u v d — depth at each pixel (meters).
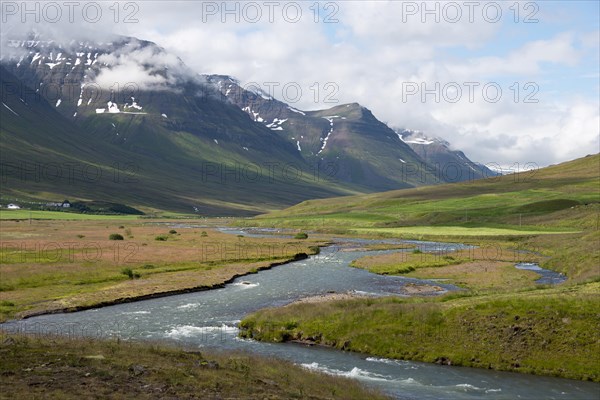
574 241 125.38
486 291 63.44
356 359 45.47
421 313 50.69
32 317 61.09
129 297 72.44
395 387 37.97
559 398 36.09
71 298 70.69
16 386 26.44
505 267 102.06
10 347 35.38
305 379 35.34
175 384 29.45
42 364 31.19
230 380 31.97
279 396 29.67
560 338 43.88
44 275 85.75
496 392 37.12
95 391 26.73
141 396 26.80
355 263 111.44
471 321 48.12
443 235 177.88
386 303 57.28
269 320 55.31
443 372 41.84
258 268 103.88
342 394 32.56
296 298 73.06
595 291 54.19
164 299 73.38
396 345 47.22
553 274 93.00
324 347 49.31
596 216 179.00
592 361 41.19
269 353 46.50
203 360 37.34
